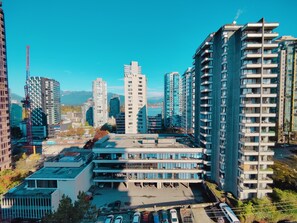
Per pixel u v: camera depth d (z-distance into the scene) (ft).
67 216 127.75
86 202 138.82
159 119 561.02
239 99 169.78
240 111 169.37
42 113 599.16
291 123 419.13
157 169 213.66
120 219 156.25
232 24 179.01
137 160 214.28
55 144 472.85
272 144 163.22
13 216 167.43
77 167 208.33
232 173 181.37
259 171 164.55
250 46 157.89
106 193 207.31
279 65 416.67
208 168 212.02
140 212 170.19
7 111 290.56
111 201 191.21
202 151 212.23
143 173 215.51
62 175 186.39
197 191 209.67
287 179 190.90
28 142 435.12
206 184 201.05
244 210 152.97
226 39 180.24
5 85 287.28
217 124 198.49
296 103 412.16
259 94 160.66
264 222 148.56
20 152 410.72
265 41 161.79
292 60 408.05
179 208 174.09
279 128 422.41
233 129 179.32
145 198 196.34
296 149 378.94
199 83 244.63
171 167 214.07
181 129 538.88
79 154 236.43
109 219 156.97
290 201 156.87
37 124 595.47
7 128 288.10
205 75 209.67
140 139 270.05
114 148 216.33
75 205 135.74
